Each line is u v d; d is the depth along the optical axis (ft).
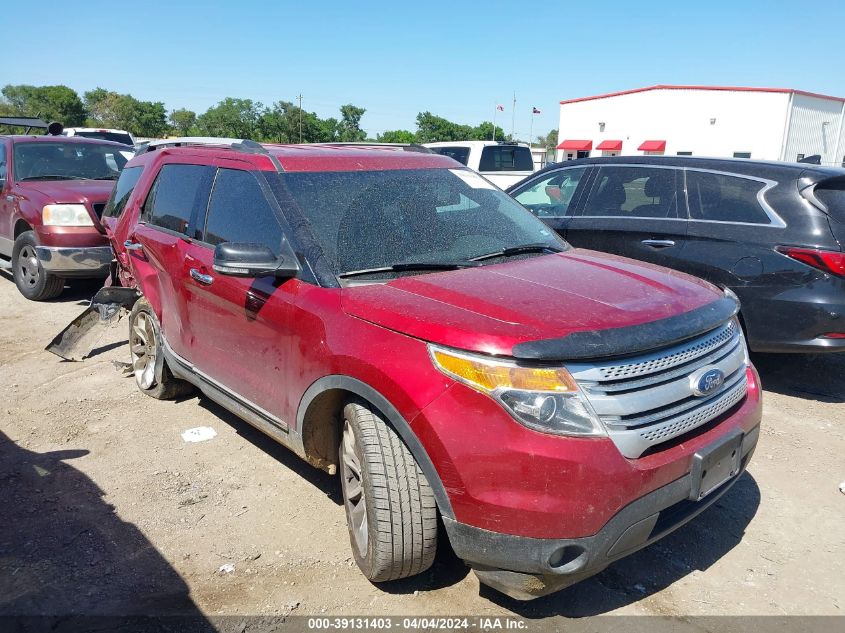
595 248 19.83
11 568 10.61
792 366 20.04
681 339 9.02
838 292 15.75
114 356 20.88
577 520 8.05
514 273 10.79
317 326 10.26
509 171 43.57
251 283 11.85
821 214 16.10
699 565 10.76
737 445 9.62
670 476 8.63
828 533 11.64
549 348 8.23
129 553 11.01
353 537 10.37
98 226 25.84
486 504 8.25
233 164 13.61
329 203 11.96
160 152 17.42
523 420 8.13
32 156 29.76
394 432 9.41
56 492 12.89
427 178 13.35
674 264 18.08
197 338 14.10
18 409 16.85
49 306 26.73
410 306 9.43
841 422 16.11
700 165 18.37
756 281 16.66
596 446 8.11
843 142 142.82
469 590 10.11
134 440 15.11
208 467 13.88
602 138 143.13
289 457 14.32
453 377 8.49
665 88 131.44
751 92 126.82
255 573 10.53
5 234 29.14
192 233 14.29
